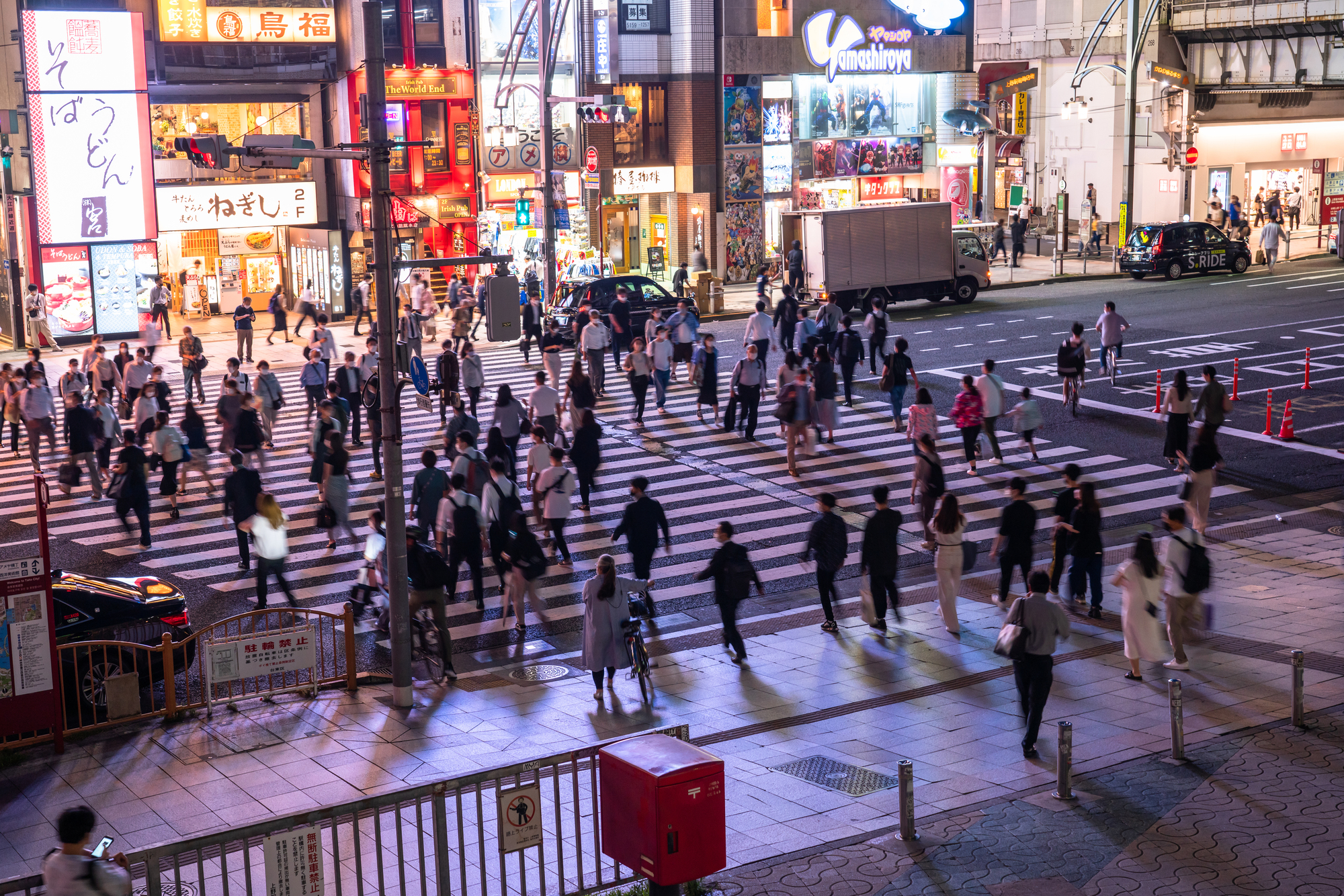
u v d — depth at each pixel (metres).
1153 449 23.06
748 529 19.25
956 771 11.00
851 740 11.83
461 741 12.11
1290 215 56.38
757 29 46.00
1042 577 11.26
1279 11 48.44
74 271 38.25
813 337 28.09
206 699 12.84
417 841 9.67
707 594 16.64
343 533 19.31
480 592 16.23
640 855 7.98
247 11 40.59
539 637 15.25
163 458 20.08
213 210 41.22
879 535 14.90
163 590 13.72
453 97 41.47
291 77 41.53
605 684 13.69
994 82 56.12
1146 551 13.06
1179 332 33.59
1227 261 44.78
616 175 44.41
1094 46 48.62
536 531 19.11
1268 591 15.99
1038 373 29.17
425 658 14.39
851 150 49.41
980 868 9.01
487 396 29.06
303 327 40.03
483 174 43.19
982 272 40.28
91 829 6.93
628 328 31.28
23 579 11.73
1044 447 23.36
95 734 12.44
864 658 14.23
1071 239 56.09
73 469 21.53
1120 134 55.22
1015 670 11.41
